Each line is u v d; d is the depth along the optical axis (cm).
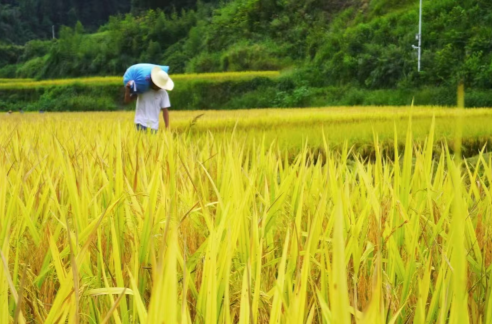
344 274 71
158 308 82
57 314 117
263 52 6169
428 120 1541
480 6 4453
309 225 163
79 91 6019
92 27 16275
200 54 7181
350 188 254
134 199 192
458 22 4422
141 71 761
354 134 1170
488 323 130
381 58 4519
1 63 11219
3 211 190
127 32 8488
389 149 1102
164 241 91
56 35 15888
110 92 5912
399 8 5322
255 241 161
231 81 5159
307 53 5744
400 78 4328
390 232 180
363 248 194
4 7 15275
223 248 143
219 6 8706
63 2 16150
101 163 268
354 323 149
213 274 113
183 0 10581
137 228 189
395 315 114
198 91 5178
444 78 4047
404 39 4497
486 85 3819
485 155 764
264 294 139
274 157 288
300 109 2944
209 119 1848
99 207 217
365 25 5050
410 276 158
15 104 6191
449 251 167
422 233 198
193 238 189
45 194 218
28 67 9544
